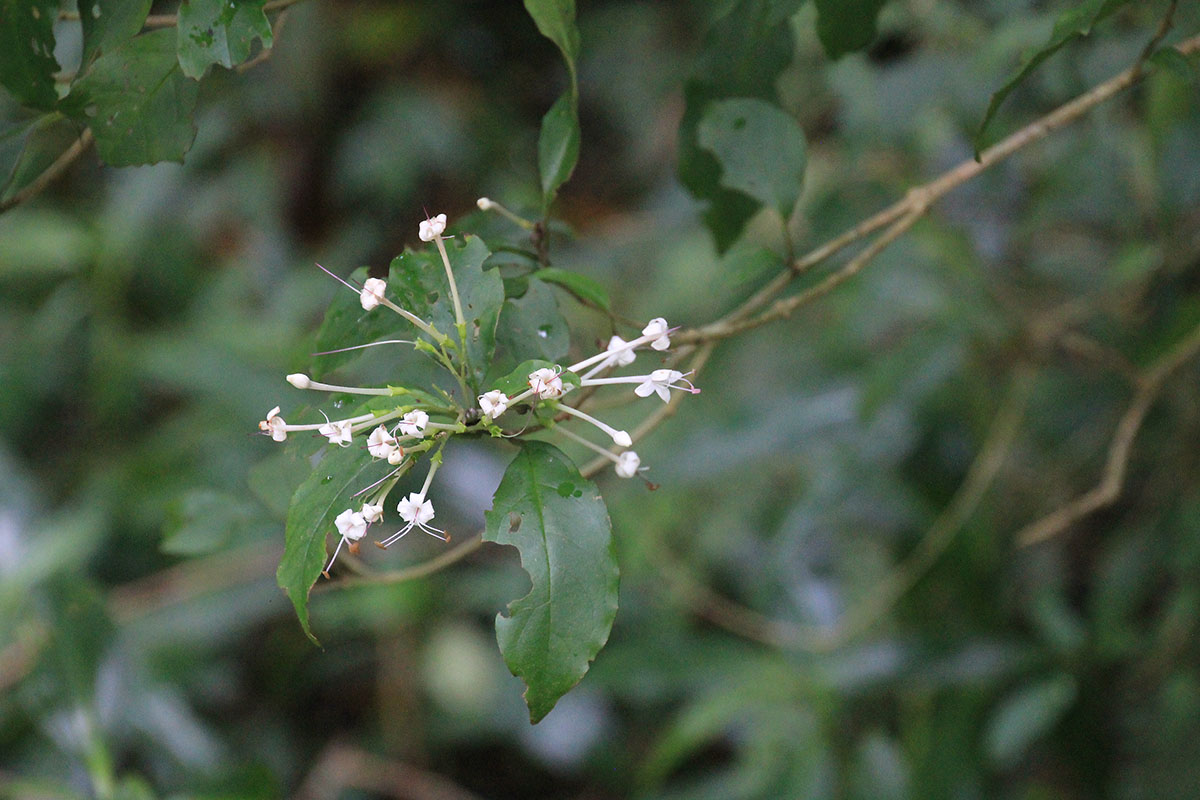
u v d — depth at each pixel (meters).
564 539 0.86
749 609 1.49
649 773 1.29
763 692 1.28
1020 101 1.30
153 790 1.25
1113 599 1.27
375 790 1.63
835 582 1.41
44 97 0.91
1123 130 1.34
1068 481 1.43
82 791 1.16
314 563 0.86
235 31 0.89
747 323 0.97
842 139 1.49
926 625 1.37
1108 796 1.24
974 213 1.48
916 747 1.29
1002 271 1.45
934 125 1.45
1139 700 1.31
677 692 1.55
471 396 0.89
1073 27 0.91
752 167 0.97
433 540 1.65
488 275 0.89
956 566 1.36
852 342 1.42
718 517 1.53
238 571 1.67
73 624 1.17
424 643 1.69
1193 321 1.19
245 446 1.70
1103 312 1.35
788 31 0.98
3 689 1.41
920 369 1.22
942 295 1.25
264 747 1.64
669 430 1.49
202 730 1.26
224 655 1.69
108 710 1.18
